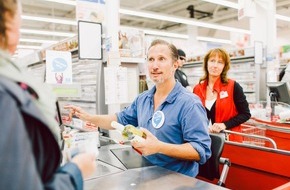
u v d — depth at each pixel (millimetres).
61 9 10469
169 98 1733
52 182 625
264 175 2430
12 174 533
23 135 567
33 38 14188
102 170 1544
